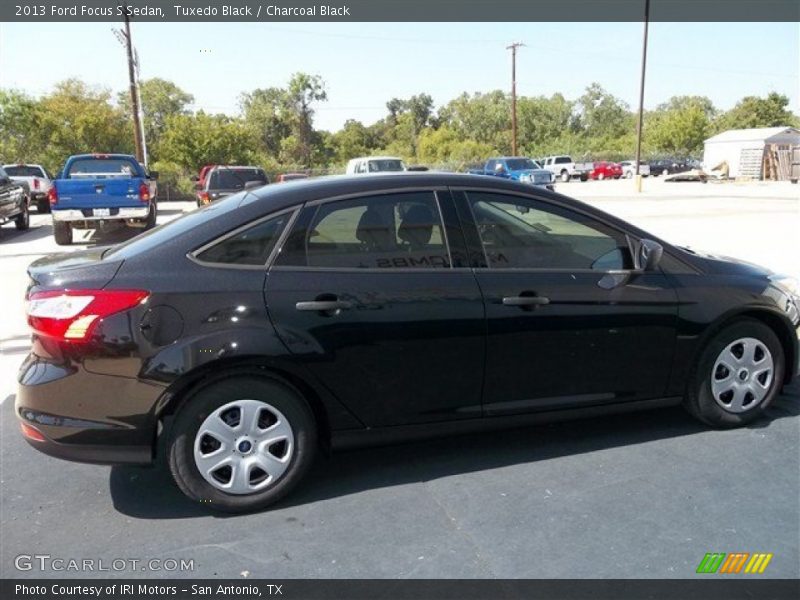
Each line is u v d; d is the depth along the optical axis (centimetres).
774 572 284
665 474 370
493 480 369
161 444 351
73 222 1433
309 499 354
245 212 346
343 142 9319
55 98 4744
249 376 332
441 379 360
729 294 407
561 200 390
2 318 777
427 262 360
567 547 304
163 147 4731
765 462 382
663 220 1762
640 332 390
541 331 371
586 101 10256
